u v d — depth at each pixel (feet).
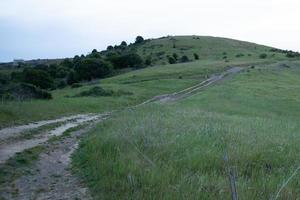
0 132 67.56
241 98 164.35
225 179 32.94
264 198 28.63
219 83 238.89
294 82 261.85
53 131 74.33
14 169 41.55
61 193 34.04
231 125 65.98
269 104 155.94
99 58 382.42
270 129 65.77
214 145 45.03
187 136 50.42
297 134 62.75
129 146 45.19
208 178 33.01
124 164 37.24
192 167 36.91
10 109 89.45
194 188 30.17
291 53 488.44
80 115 107.86
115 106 144.77
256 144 46.50
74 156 48.75
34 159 47.06
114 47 570.46
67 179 38.37
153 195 29.68
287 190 30.17
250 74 284.61
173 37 601.62
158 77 280.31
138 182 32.99
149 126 58.90
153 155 40.70
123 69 380.99
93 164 40.88
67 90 234.99
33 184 36.86
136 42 593.42
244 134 54.24
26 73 297.33
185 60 419.95
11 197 33.12
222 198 28.32
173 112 94.17
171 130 55.72
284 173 35.37
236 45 558.15
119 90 200.95
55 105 116.67
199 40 573.33
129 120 71.56
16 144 57.82
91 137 58.85
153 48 529.86
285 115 133.90
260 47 568.00
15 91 142.61
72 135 68.69
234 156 39.86
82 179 37.68
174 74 291.99
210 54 483.51
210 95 171.12
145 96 188.44
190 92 205.46
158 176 33.12
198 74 293.64
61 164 45.27
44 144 58.54
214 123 68.08
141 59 395.75
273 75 290.97
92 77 340.39
